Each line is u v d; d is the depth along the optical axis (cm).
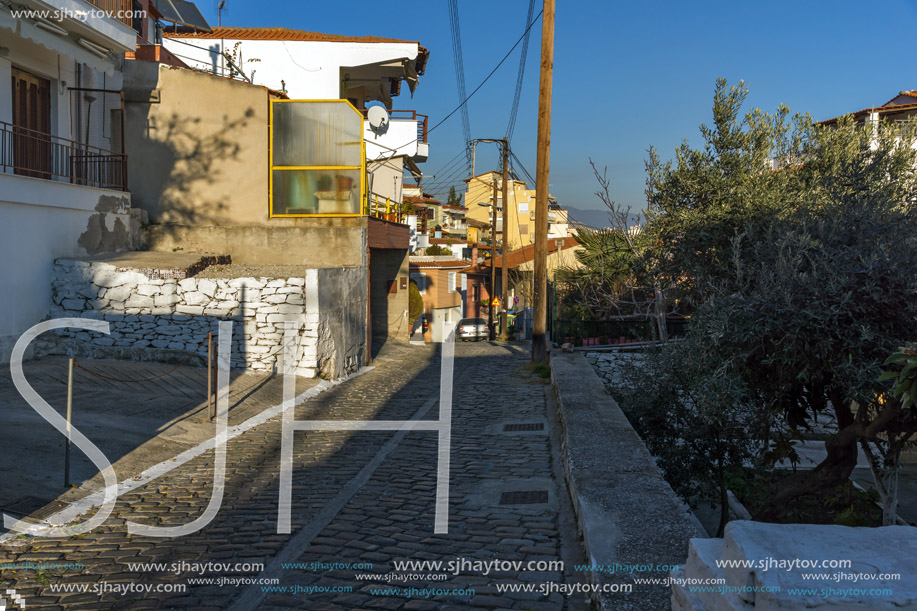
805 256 610
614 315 1756
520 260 3750
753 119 1007
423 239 3916
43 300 1223
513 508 634
